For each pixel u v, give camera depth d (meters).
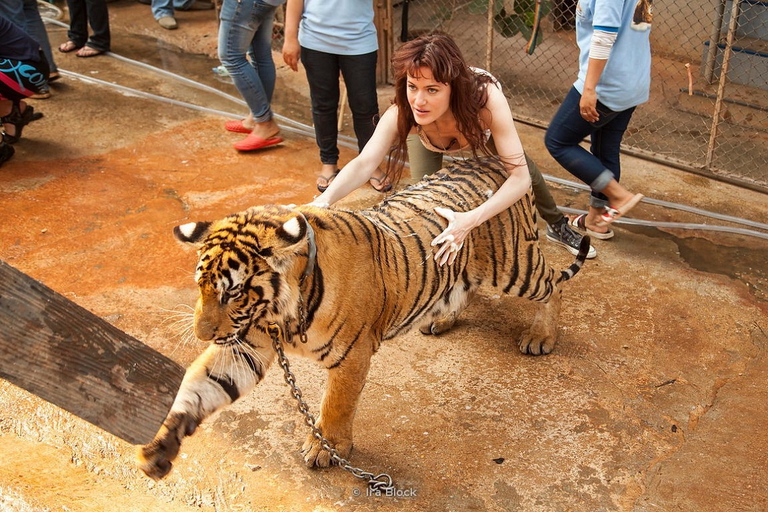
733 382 3.82
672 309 4.39
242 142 6.30
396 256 3.14
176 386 2.04
